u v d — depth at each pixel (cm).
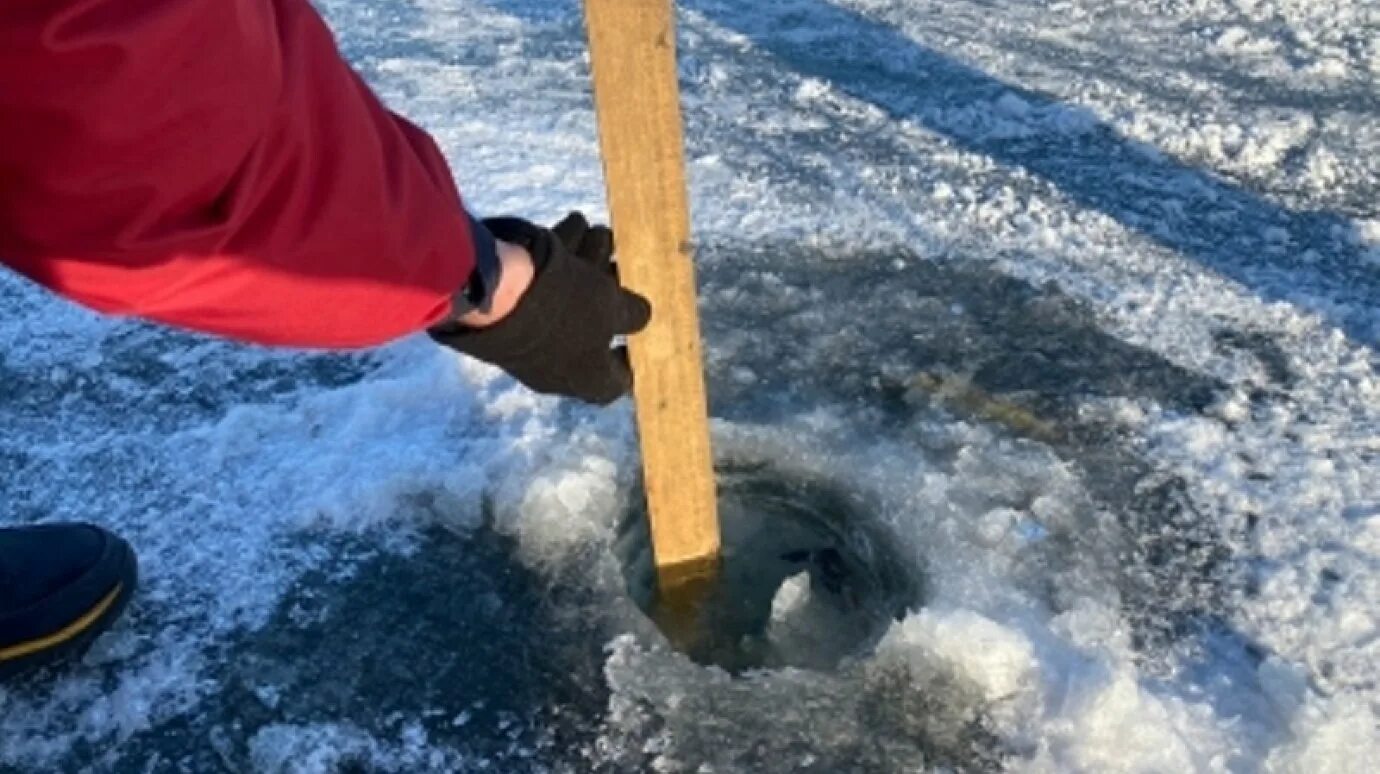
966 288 221
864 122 261
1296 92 268
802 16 296
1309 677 162
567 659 168
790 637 173
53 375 209
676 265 149
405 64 275
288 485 189
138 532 184
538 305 122
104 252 89
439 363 204
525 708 163
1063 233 233
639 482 188
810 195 240
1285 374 205
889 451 192
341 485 188
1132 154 252
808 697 162
